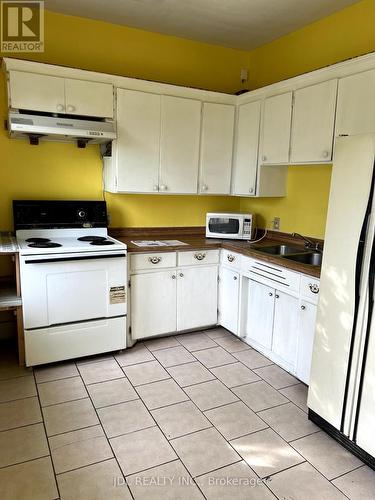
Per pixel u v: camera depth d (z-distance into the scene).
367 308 1.79
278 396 2.44
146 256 2.98
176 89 3.14
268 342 2.87
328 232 1.98
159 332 3.16
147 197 3.52
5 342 3.12
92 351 2.83
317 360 2.10
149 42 3.30
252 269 2.94
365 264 1.79
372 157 1.73
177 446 1.96
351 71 2.35
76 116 2.79
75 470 1.79
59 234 3.04
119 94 2.92
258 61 3.66
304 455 1.92
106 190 3.29
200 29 3.23
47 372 2.66
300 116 2.73
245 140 3.34
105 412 2.22
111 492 1.67
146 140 3.08
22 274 2.49
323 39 2.96
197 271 3.23
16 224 2.89
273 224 3.54
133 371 2.70
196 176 3.35
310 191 3.12
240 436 2.05
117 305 2.86
